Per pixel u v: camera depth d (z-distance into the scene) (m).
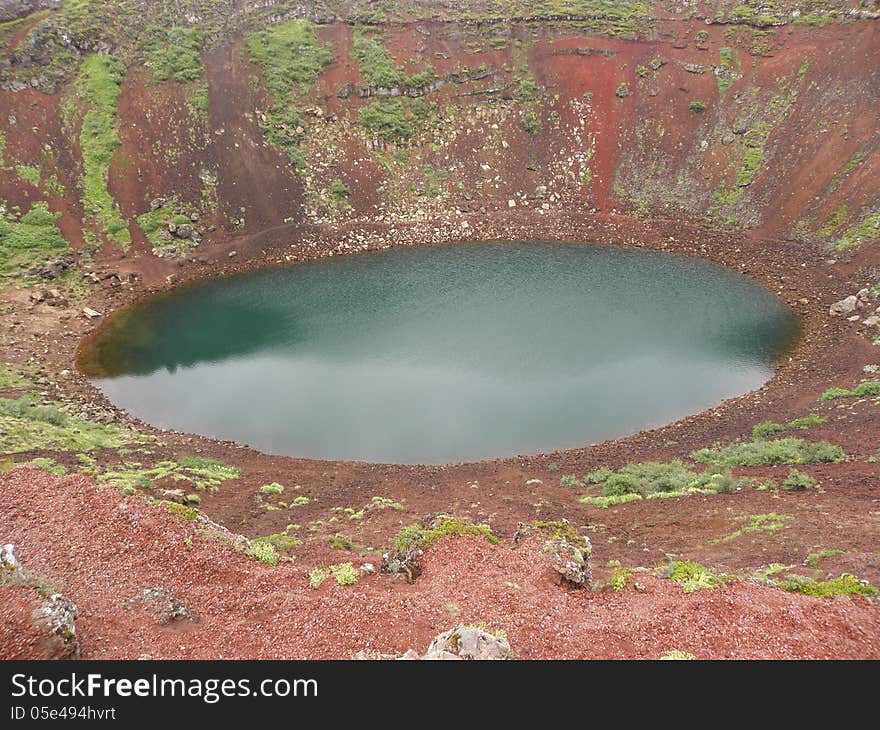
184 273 61.00
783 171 66.38
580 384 40.66
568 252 66.56
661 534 21.28
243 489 27.33
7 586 12.00
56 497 18.58
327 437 35.84
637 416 36.91
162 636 12.91
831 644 12.52
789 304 51.41
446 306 54.25
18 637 10.96
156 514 17.80
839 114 66.56
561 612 14.26
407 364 44.25
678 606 14.16
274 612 14.29
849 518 20.14
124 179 64.38
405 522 23.33
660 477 27.08
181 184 66.19
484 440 35.06
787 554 17.91
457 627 12.66
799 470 25.86
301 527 22.69
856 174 60.94
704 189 69.88
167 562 15.82
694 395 38.88
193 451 32.66
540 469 31.06
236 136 71.06
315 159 73.25
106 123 66.50
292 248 66.44
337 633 13.38
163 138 68.00
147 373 44.16
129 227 62.09
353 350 46.78
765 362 42.53
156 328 51.59
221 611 14.20
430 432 36.00
